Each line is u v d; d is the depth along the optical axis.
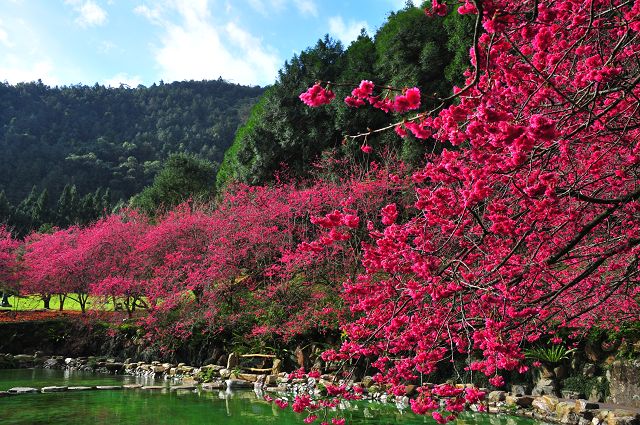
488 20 3.15
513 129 2.81
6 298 27.80
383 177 15.13
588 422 8.00
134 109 119.44
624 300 6.88
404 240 4.38
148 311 17.91
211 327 15.13
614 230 5.45
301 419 8.70
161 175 33.81
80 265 20.91
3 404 10.17
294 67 23.14
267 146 22.45
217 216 18.28
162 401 10.58
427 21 19.70
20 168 77.06
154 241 18.23
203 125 112.44
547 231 4.65
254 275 16.28
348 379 4.95
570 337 9.64
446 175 4.46
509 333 5.05
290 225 15.89
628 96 4.01
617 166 4.68
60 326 19.89
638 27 3.48
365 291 4.76
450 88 17.95
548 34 3.48
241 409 9.66
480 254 5.16
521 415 8.89
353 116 19.62
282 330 13.34
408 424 8.15
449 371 10.62
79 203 56.06
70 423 8.41
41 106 108.12
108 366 16.02
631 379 8.56
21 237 50.06
